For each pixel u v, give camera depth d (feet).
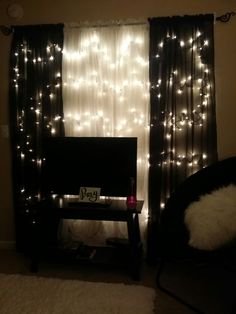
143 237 9.77
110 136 9.77
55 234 9.61
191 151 9.16
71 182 9.31
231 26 9.05
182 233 7.76
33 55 9.76
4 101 10.38
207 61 8.94
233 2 9.00
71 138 9.30
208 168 8.53
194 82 9.05
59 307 7.16
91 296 7.59
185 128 9.16
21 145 10.08
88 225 10.12
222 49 9.12
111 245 9.66
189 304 7.27
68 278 8.57
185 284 8.23
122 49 9.53
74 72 9.82
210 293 7.77
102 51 9.62
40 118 9.91
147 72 9.44
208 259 6.95
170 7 9.30
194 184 8.47
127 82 9.57
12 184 10.56
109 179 9.12
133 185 8.74
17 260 9.77
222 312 6.95
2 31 10.17
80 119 9.91
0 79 10.33
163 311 7.05
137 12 9.48
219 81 9.21
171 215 8.16
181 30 9.00
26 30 9.78
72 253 9.07
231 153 9.29
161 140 9.21
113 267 8.65
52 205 8.94
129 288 7.93
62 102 9.78
